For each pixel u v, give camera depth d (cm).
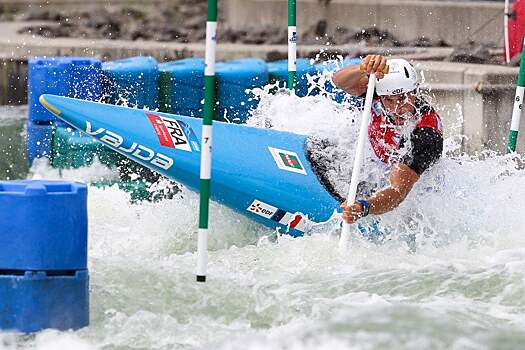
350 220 2656
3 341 2098
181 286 2438
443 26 5678
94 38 6625
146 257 2720
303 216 2836
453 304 2352
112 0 7794
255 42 6150
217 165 2827
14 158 4078
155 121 2852
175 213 2958
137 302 2338
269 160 2869
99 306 2302
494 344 2116
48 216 2105
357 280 2514
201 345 2127
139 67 3881
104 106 2839
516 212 2877
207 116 2361
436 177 2827
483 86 4197
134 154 2819
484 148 4212
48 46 5894
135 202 3250
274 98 3316
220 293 2402
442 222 2828
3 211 2098
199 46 5984
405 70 2727
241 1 6575
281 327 2216
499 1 5725
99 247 2794
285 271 2608
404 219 2803
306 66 3962
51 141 3738
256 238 2905
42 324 2130
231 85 3934
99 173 3506
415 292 2438
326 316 2270
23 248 2102
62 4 7781
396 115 2745
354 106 3148
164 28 6888
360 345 2112
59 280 2130
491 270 2561
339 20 5994
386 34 5856
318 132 2970
